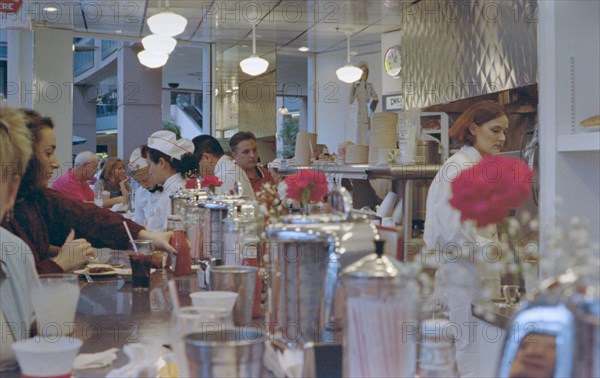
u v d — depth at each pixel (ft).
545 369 3.12
